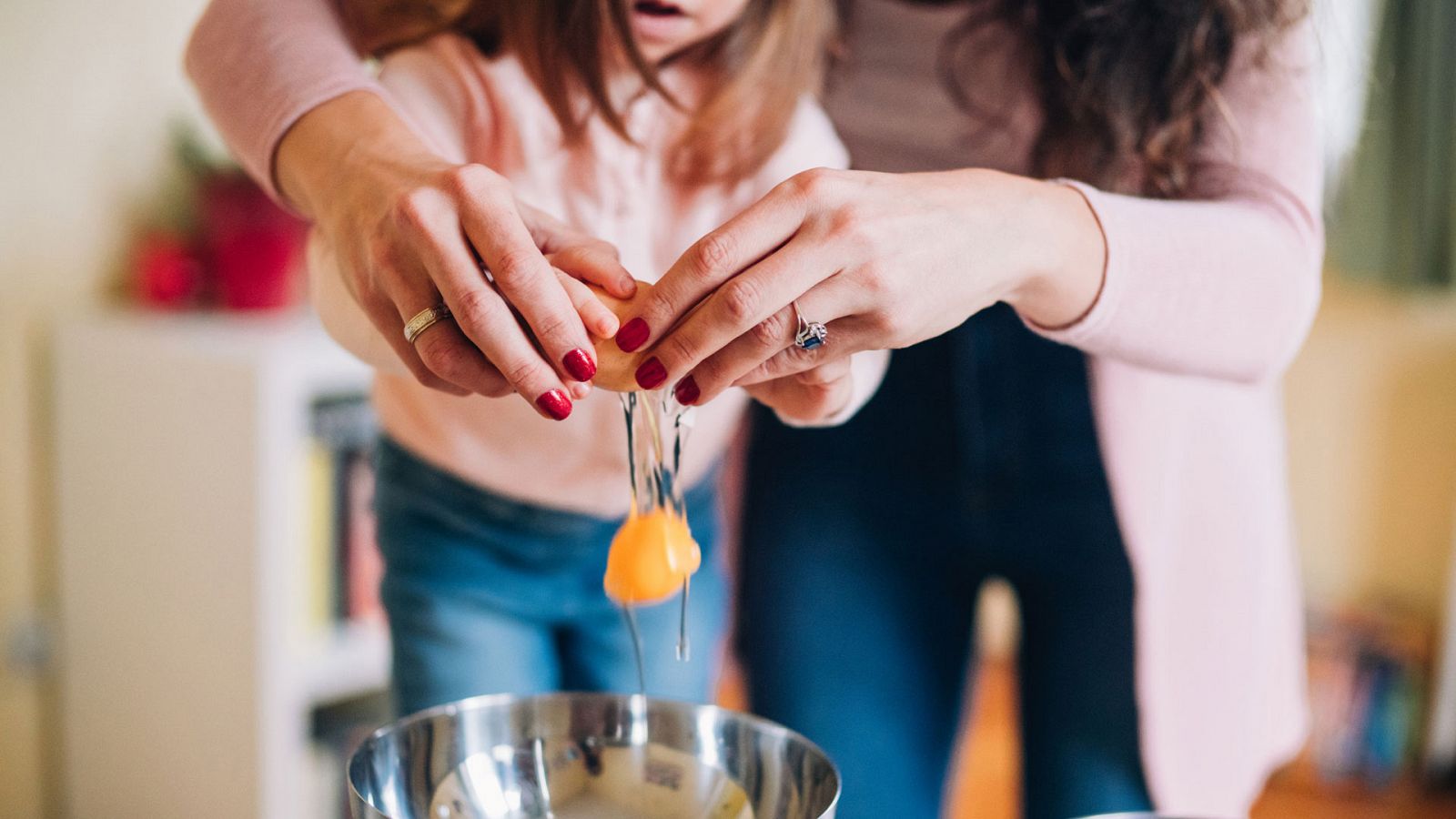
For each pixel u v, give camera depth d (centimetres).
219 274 207
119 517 194
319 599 197
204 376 181
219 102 85
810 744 66
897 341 66
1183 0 89
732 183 96
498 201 64
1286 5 88
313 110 79
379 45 95
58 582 204
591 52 87
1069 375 106
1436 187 257
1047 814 116
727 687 268
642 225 96
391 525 104
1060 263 72
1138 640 110
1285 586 123
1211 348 81
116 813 202
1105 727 112
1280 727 125
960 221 66
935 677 121
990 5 101
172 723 192
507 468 97
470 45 93
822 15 105
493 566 102
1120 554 109
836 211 62
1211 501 111
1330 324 283
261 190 202
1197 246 78
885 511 116
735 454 124
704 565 113
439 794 68
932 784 122
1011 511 111
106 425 193
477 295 63
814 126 101
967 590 120
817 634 118
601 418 92
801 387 78
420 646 102
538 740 72
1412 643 270
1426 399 276
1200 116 91
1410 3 250
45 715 206
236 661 183
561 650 111
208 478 183
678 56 93
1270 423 118
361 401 200
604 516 101
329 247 81
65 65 197
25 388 198
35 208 196
